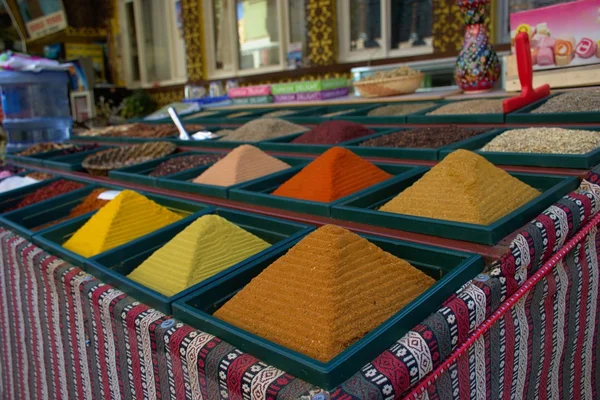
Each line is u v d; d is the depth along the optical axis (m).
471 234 1.18
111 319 1.18
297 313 1.01
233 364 0.87
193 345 0.95
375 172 1.82
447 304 0.93
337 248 1.09
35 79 4.61
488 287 0.98
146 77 7.45
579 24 2.53
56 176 2.73
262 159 2.18
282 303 1.05
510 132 1.96
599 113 1.93
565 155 1.51
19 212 2.08
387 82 3.43
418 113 2.75
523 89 2.39
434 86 3.97
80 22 7.52
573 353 1.28
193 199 1.90
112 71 7.78
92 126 6.18
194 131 3.38
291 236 1.37
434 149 1.89
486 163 1.46
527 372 1.12
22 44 7.87
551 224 1.13
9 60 4.49
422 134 2.28
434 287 0.97
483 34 3.02
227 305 1.13
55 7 7.21
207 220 1.45
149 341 1.05
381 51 4.86
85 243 1.67
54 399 1.60
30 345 1.68
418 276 1.16
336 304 0.98
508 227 1.19
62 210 2.22
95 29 7.72
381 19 4.78
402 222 1.31
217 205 1.79
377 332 0.84
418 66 3.95
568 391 1.29
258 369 0.85
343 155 1.78
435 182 1.44
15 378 1.86
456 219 1.30
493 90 3.12
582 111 2.07
